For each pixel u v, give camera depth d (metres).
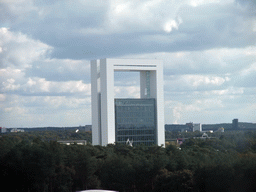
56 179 145.62
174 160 148.12
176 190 134.12
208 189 132.12
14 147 148.62
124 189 145.50
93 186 148.62
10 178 142.88
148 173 143.75
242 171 129.25
